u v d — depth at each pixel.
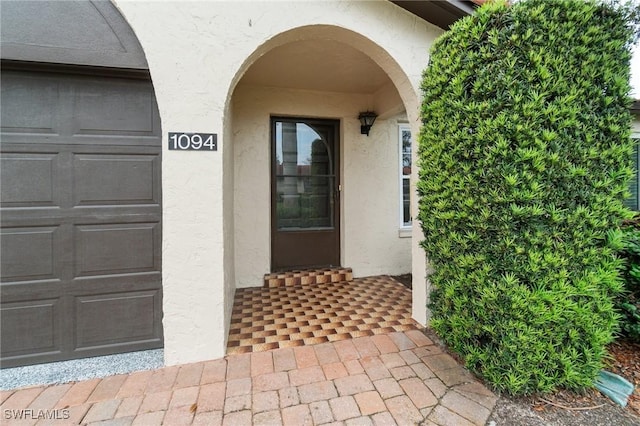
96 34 2.33
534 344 1.94
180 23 2.38
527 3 1.96
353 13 2.74
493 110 2.04
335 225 4.96
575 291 1.94
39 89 2.38
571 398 2.02
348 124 4.80
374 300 3.84
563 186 1.94
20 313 2.37
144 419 1.84
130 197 2.55
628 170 2.03
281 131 4.70
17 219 2.35
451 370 2.33
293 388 2.12
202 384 2.16
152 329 2.61
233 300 3.76
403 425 1.80
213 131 2.46
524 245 1.94
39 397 2.04
